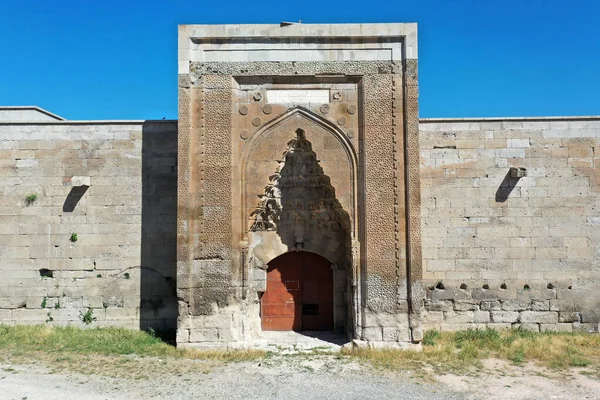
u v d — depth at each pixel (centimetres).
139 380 1000
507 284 1462
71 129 1520
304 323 1469
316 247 1427
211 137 1302
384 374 1057
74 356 1168
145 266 1499
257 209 1323
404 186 1293
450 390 955
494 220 1472
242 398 902
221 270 1280
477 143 1485
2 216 1495
